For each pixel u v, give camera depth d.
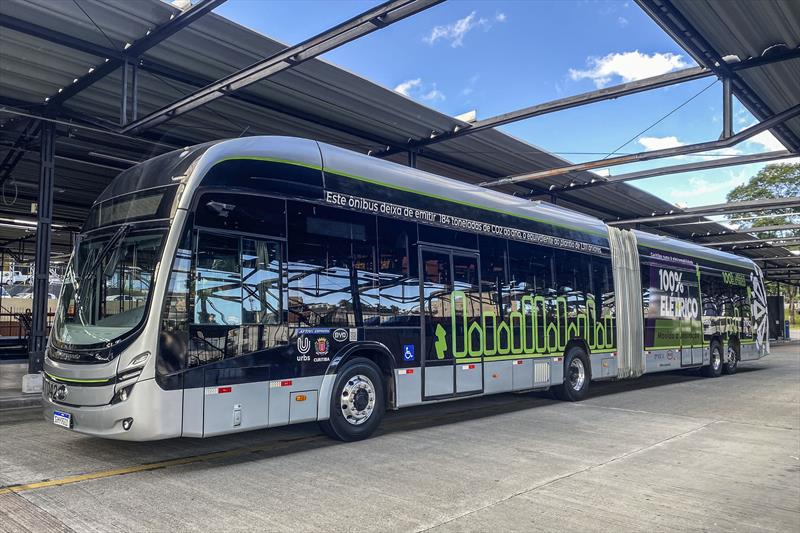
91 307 6.25
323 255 7.19
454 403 11.24
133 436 5.54
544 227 11.05
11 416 9.24
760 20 9.27
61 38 9.12
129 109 12.49
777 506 5.23
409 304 8.18
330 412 7.18
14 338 23.78
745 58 10.47
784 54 10.07
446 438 7.83
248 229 6.47
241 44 9.91
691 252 16.31
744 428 8.85
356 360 7.50
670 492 5.57
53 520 4.50
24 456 6.52
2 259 31.22
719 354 17.16
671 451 7.26
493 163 16.62
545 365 10.66
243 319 6.32
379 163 8.21
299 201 7.01
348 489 5.46
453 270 8.96
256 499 5.12
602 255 12.57
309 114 12.67
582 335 11.66
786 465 6.67
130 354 5.63
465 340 8.98
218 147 6.42
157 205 6.18
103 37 9.40
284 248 6.78
